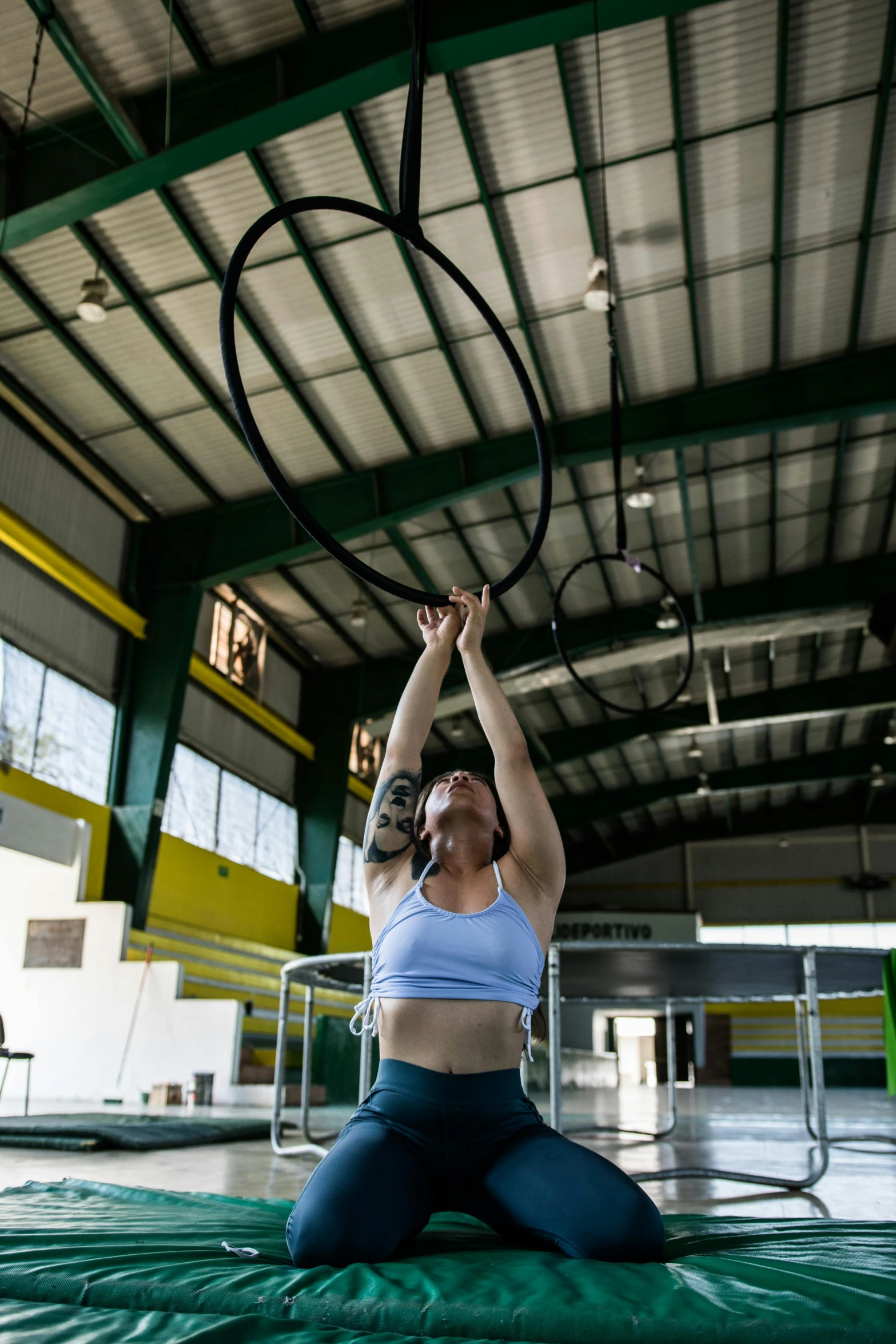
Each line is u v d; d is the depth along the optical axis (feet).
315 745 63.36
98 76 24.38
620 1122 26.99
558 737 72.13
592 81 27.89
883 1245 6.88
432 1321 4.68
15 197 26.76
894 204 32.68
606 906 98.73
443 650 7.77
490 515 47.67
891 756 81.66
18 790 38.32
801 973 15.49
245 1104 35.94
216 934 50.83
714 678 67.62
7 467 38.09
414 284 33.53
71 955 40.01
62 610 41.75
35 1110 30.07
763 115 29.53
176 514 45.55
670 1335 4.51
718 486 47.47
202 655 51.88
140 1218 7.67
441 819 6.98
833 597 54.24
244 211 30.22
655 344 37.76
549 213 31.71
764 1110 37.99
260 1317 4.69
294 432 40.47
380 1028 6.66
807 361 39.70
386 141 28.84
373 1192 5.79
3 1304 5.08
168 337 34.88
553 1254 6.01
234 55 25.99
